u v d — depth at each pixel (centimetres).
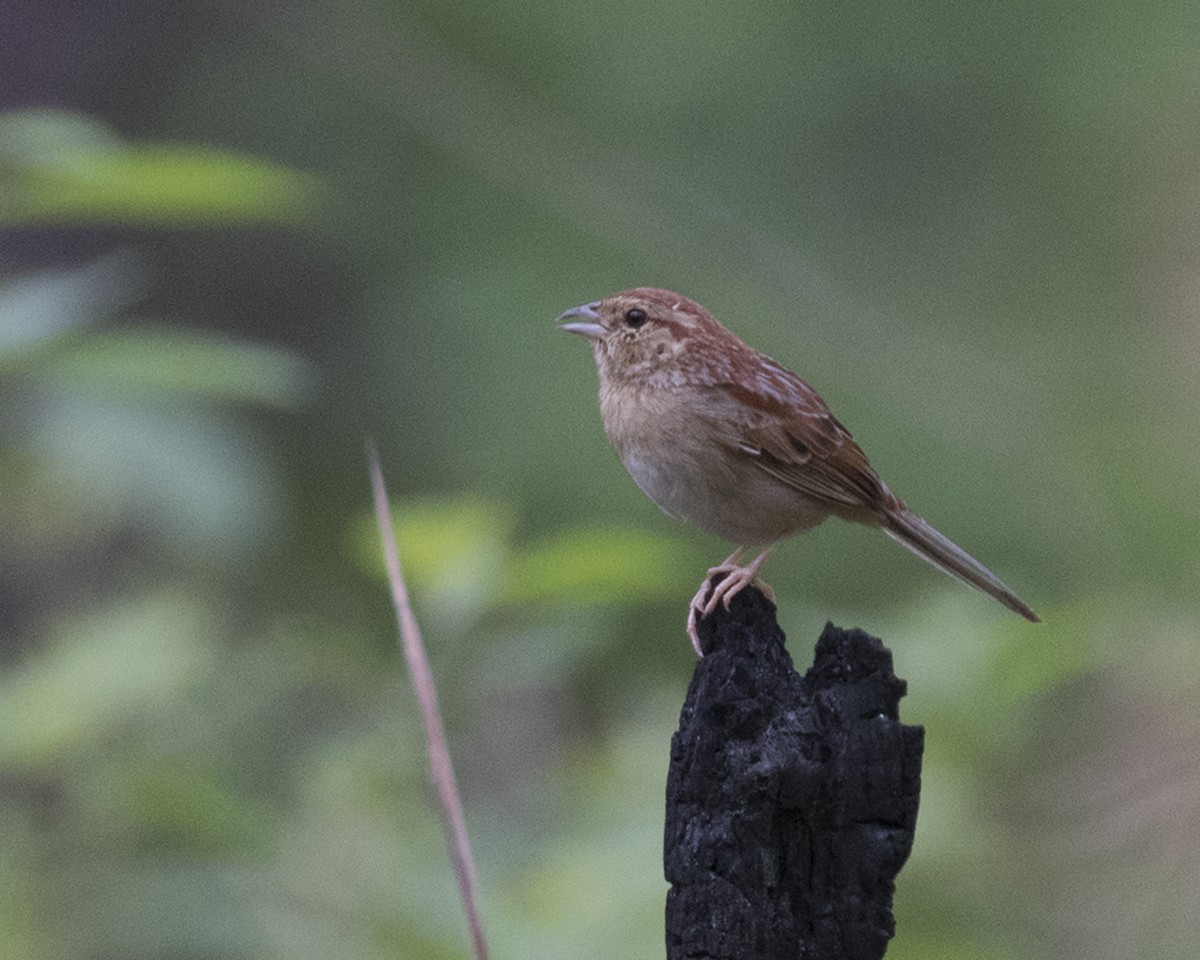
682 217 1566
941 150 1669
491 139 1547
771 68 1622
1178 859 840
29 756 859
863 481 904
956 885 916
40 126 709
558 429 1505
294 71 1667
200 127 1650
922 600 1063
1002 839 915
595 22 1603
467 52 1588
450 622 820
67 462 820
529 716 1205
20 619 1264
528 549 1105
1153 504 1553
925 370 1591
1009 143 1680
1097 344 1653
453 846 480
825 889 516
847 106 1642
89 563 1284
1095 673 941
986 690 905
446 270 1605
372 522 815
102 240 1661
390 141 1645
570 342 1555
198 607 1049
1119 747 858
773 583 1477
